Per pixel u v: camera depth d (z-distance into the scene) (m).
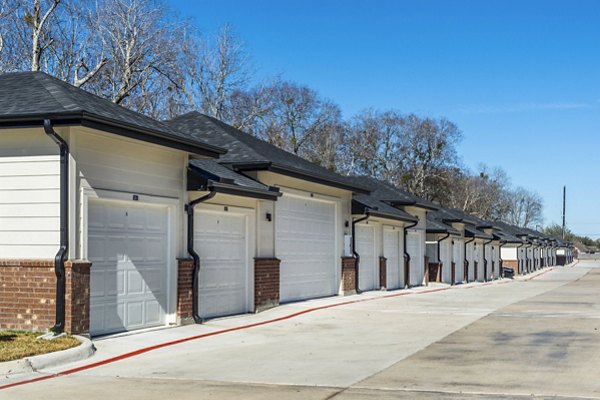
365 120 77.38
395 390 9.16
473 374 10.30
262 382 9.84
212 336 14.71
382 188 35.50
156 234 15.16
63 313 12.37
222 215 17.88
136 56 39.34
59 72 36.91
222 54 55.09
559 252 115.94
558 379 9.80
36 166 12.76
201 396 8.86
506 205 115.31
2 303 12.77
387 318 18.83
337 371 10.73
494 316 19.39
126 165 13.95
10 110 12.52
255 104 57.59
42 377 10.12
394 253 32.44
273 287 19.92
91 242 13.26
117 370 10.84
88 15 37.97
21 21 35.47
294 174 20.77
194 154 15.80
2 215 12.95
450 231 39.94
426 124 77.69
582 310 21.47
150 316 14.99
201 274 16.88
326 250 24.56
